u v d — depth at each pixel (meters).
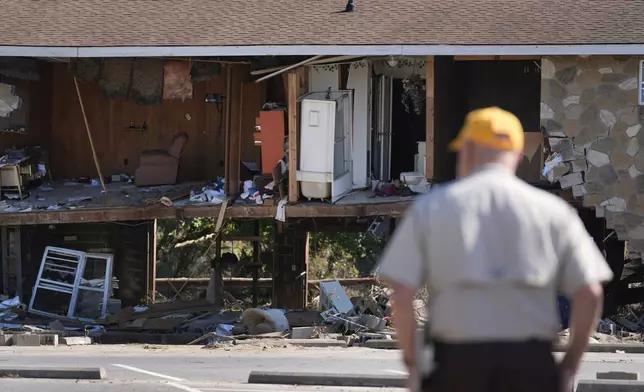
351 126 66.06
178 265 113.12
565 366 14.28
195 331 63.78
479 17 64.69
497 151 14.25
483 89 66.31
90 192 72.19
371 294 65.06
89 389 32.81
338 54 61.06
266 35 63.31
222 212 65.69
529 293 13.76
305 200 65.25
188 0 71.75
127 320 67.50
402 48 60.38
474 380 13.62
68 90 76.88
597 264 14.01
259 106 72.75
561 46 59.09
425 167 62.72
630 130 60.59
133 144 76.50
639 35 59.41
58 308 72.62
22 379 35.44
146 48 63.25
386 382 33.28
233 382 34.81
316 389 32.59
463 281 13.62
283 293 81.75
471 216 13.74
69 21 68.69
